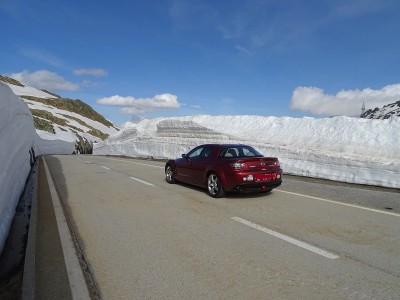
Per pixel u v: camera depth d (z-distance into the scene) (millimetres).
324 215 6383
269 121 17906
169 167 10898
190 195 8680
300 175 11961
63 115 104625
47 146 40594
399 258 4203
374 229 5438
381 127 11648
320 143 12875
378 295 3258
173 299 3266
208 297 3283
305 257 4266
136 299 3289
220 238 5070
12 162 6871
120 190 9508
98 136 98562
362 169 9953
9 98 6633
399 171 9062
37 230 5598
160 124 26297
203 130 21344
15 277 4012
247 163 7781
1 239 4746
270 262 4121
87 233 5422
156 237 5172
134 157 27812
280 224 5793
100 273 3898
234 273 3818
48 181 11352
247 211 6797
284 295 3285
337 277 3672
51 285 3617
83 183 10914
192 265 4074
